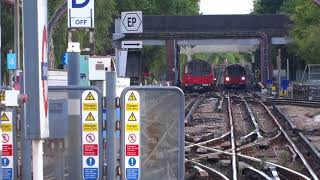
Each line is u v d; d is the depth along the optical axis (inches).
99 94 380.5
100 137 381.7
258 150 946.1
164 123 386.9
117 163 390.6
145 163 386.9
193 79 3499.0
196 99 2600.9
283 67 3978.8
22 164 367.9
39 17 282.5
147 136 386.3
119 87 621.0
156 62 4065.0
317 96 2491.4
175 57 3560.5
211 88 3533.5
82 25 529.7
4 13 1718.8
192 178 662.5
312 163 804.0
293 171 673.6
